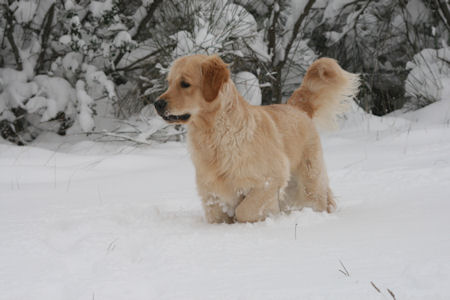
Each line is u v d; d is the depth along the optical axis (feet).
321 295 6.82
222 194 13.26
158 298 7.09
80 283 7.77
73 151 29.01
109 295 7.26
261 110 14.14
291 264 8.34
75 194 17.39
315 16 39.29
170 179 20.40
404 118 33.24
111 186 19.15
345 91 17.47
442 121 30.50
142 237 10.61
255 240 10.03
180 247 9.63
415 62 36.09
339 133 30.99
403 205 13.02
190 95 12.85
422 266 7.47
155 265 8.62
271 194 13.12
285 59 33.96
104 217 12.89
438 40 39.27
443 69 35.32
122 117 33.94
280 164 13.32
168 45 30.17
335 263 8.23
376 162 21.56
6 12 30.55
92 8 29.73
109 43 30.99
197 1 29.78
